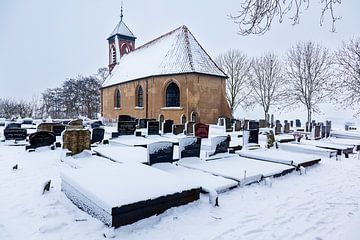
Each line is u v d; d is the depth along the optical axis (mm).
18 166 8188
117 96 38250
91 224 4297
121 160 8375
